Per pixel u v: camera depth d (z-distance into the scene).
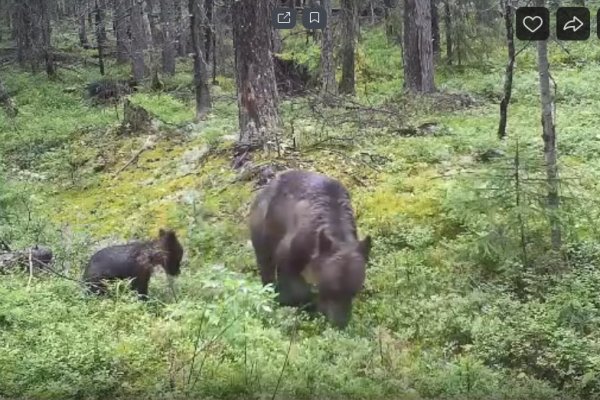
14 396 5.97
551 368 6.64
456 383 6.23
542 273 8.77
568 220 9.22
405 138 15.56
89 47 44.44
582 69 24.61
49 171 18.23
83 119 25.38
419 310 8.12
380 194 11.89
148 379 6.25
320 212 7.85
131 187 15.47
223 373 6.25
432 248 9.99
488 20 27.69
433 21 30.03
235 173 13.93
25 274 9.85
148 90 31.03
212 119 19.88
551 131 9.20
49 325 7.48
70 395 5.96
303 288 7.96
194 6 21.50
